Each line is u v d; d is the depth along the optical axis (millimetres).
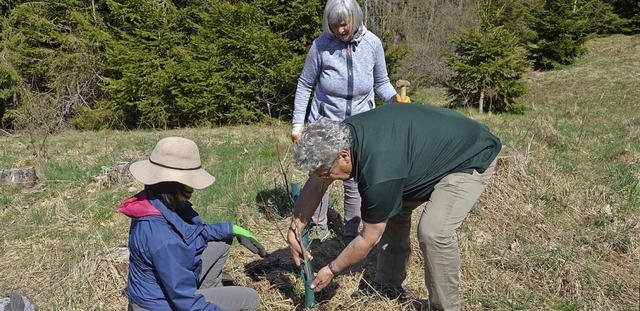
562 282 3609
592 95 14648
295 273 3762
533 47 19078
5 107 15305
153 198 2588
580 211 4754
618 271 3723
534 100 14953
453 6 22266
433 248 2680
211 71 12891
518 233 4348
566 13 17938
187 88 12992
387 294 3463
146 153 8141
